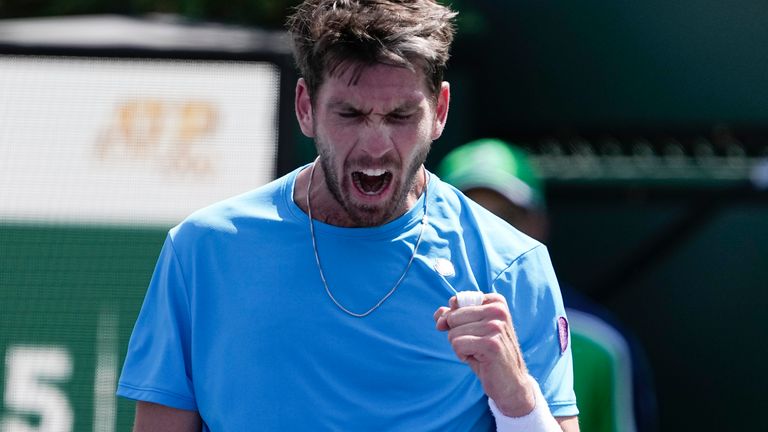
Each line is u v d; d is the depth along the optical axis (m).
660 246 22.62
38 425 14.51
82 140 14.77
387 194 8.27
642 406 14.05
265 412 8.48
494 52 22.78
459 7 22.48
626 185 21.92
